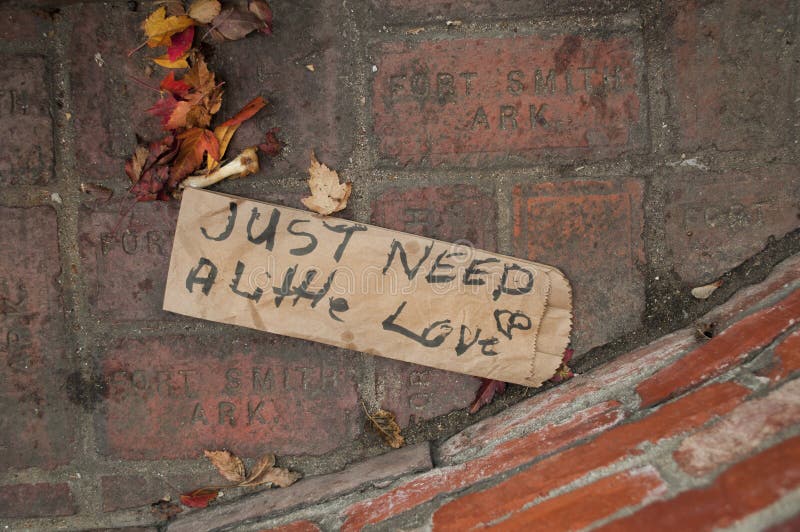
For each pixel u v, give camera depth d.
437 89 1.02
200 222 1.02
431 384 1.07
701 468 0.68
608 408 0.91
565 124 1.02
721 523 0.60
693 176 1.03
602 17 1.01
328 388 1.07
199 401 1.07
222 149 1.01
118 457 1.08
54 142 1.02
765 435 0.68
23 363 1.06
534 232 1.04
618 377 0.98
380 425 1.07
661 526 0.64
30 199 1.03
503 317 1.04
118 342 1.06
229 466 1.08
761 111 1.01
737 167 1.02
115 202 1.03
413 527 0.85
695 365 0.90
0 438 1.07
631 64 1.01
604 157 1.03
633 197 1.03
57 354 1.06
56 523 1.09
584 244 1.04
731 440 0.70
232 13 0.98
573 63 1.01
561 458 0.83
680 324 1.05
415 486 0.95
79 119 1.02
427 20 1.01
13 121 1.02
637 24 1.01
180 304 1.03
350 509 0.97
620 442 0.80
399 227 1.04
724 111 1.02
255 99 1.01
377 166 1.03
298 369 1.07
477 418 1.08
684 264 1.04
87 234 1.04
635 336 1.05
